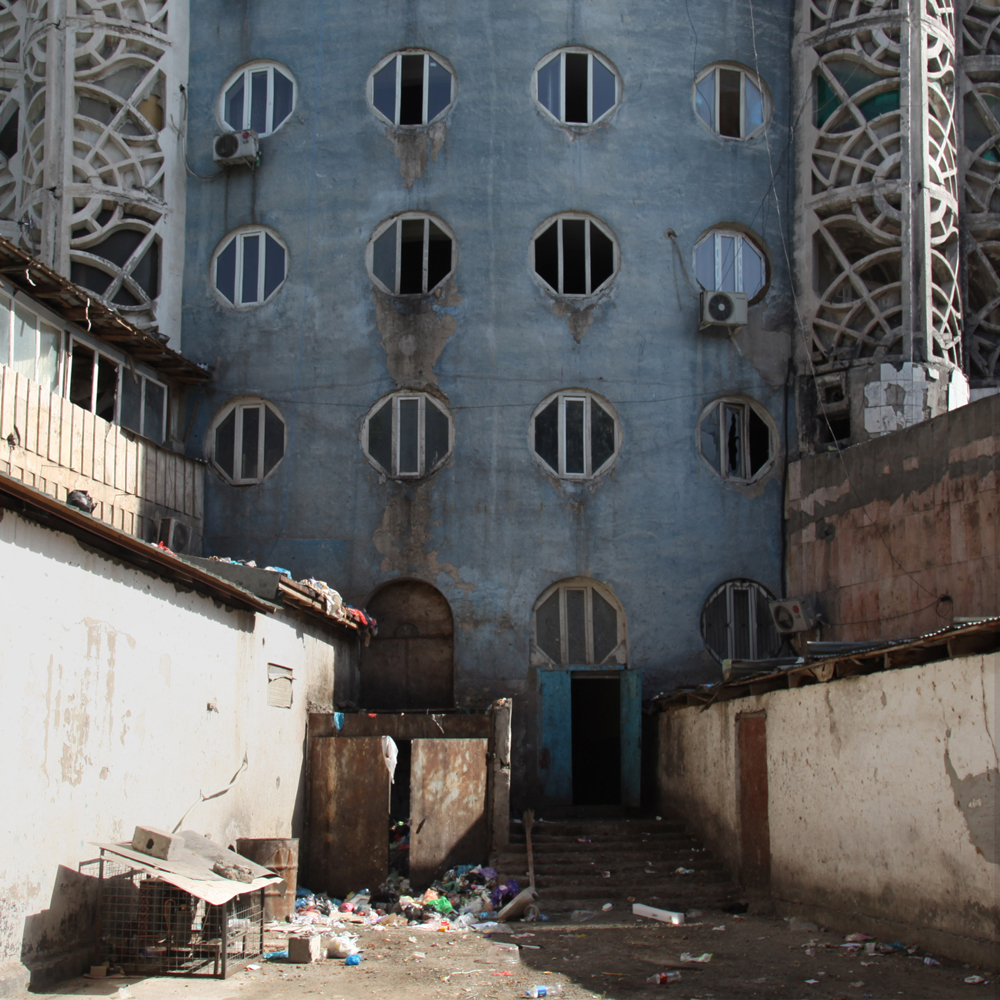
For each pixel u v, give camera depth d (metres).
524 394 19.27
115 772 9.35
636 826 15.84
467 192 19.75
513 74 20.12
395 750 14.51
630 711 18.34
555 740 18.30
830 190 19.42
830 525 18.05
